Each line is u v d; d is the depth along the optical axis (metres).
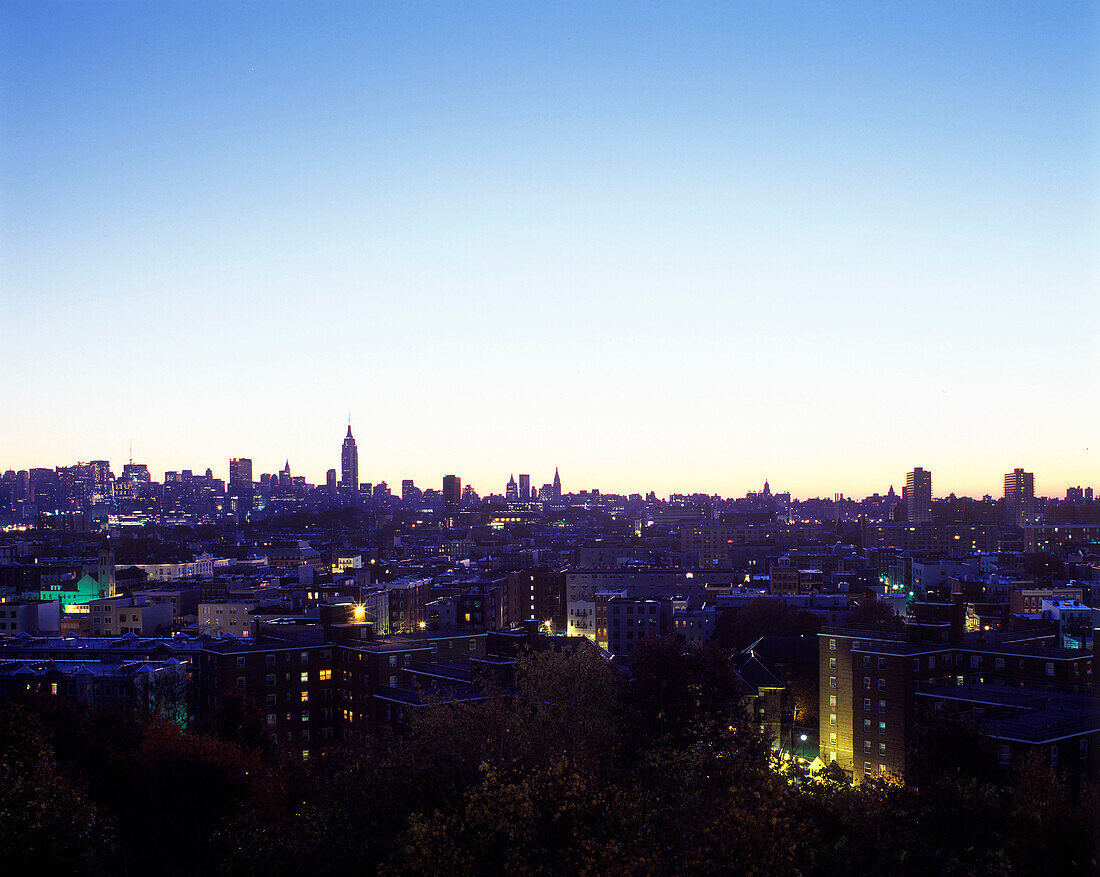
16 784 63.09
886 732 139.12
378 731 147.12
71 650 187.88
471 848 61.88
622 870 54.16
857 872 65.31
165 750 111.94
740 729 99.50
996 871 63.81
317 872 71.06
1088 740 108.31
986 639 182.00
